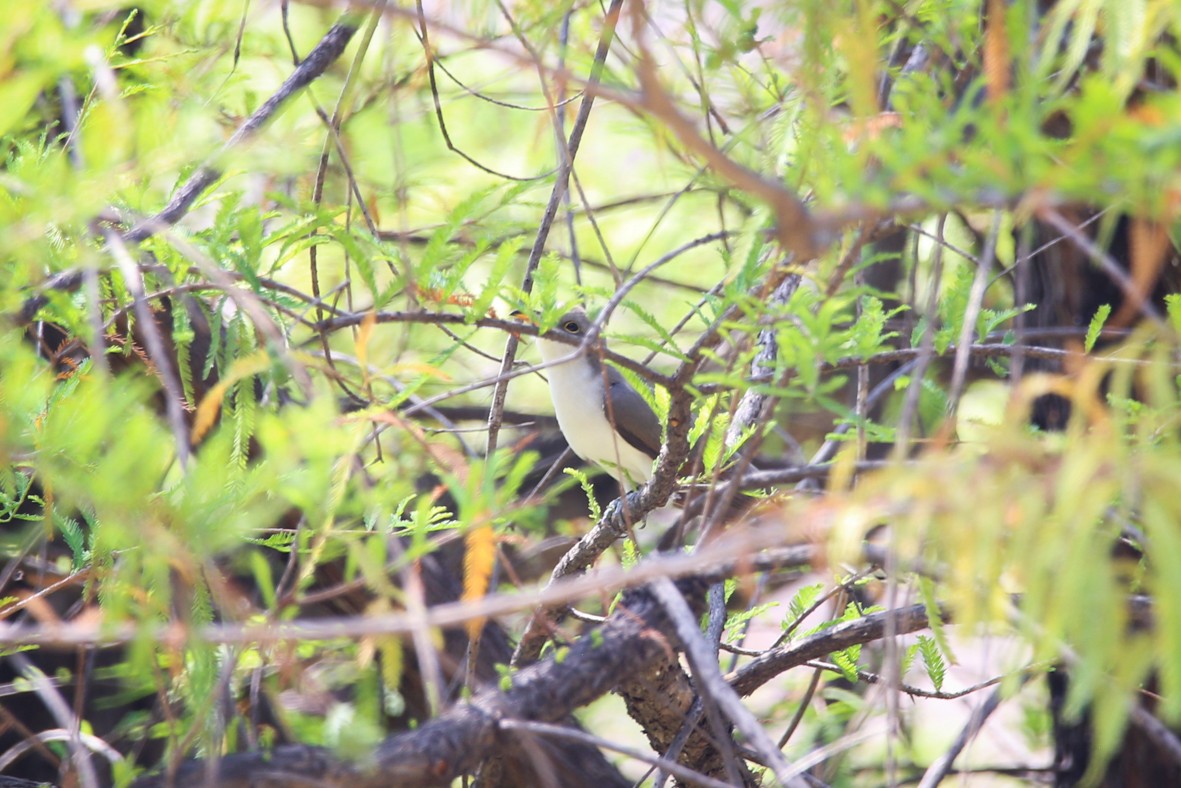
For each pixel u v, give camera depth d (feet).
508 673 17.15
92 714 28.30
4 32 12.44
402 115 28.04
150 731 20.85
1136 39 11.34
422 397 33.94
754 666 21.56
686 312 38.32
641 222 39.73
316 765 15.01
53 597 25.72
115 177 14.26
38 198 13.87
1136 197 9.70
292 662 17.34
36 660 28.07
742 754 21.63
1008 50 11.55
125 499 13.33
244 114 25.71
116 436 14.08
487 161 33.60
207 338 22.04
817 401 14.51
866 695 31.53
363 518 17.58
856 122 13.58
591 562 22.20
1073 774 27.50
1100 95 9.41
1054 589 10.57
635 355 38.70
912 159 10.24
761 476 15.61
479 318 16.15
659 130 22.03
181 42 23.09
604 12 20.59
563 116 22.03
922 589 15.28
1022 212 11.22
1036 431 15.10
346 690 24.30
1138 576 14.64
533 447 39.55
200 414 13.93
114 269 16.94
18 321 16.10
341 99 19.98
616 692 20.63
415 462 22.76
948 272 33.96
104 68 13.82
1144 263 10.34
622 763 35.19
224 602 14.05
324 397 13.12
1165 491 10.19
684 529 17.98
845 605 23.41
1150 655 10.55
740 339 16.88
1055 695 27.84
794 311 14.32
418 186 29.53
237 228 16.81
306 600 14.52
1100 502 10.22
